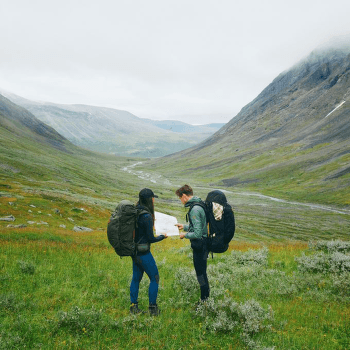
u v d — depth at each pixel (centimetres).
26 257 866
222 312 503
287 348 419
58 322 448
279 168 19638
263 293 655
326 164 17438
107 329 455
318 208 11219
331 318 528
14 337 390
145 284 684
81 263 880
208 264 966
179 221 5975
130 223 517
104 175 18775
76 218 4231
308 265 838
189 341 433
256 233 6725
